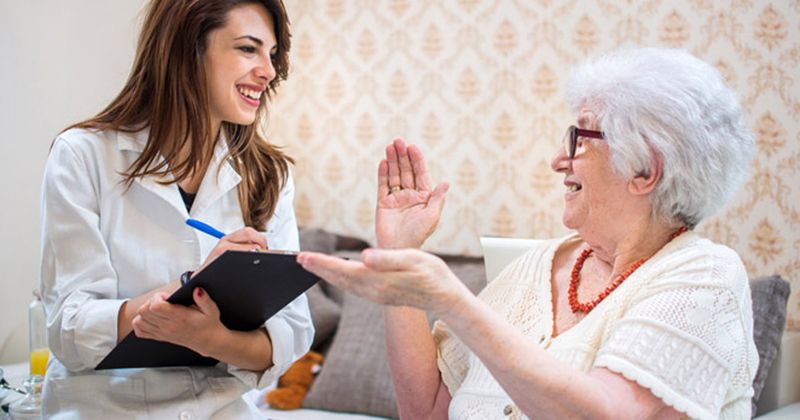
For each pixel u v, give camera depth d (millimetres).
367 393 2752
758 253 2881
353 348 2881
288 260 1273
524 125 3201
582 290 1497
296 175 3674
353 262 1048
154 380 1571
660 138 1328
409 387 1559
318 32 3596
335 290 3238
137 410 1548
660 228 1419
